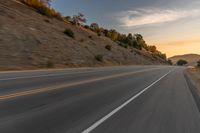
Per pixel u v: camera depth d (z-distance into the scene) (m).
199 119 8.87
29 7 66.12
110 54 74.25
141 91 16.14
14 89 13.90
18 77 20.59
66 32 61.34
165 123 8.09
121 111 9.69
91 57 56.47
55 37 51.03
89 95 13.27
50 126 7.16
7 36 36.28
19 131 6.58
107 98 12.66
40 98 11.47
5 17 44.59
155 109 10.36
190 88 19.39
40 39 43.91
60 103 10.61
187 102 12.51
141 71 43.75
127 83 21.05
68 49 49.78
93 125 7.44
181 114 9.58
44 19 62.91
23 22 47.97
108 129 7.11
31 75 22.98
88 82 19.84
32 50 37.50
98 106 10.46
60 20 78.00
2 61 28.95
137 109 10.21
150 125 7.76
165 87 19.25
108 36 121.31
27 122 7.45
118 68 49.78
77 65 44.06
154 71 46.72
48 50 41.88
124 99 12.59
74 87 16.22
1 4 52.69
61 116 8.39
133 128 7.33
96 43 77.06
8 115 8.17
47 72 27.39
